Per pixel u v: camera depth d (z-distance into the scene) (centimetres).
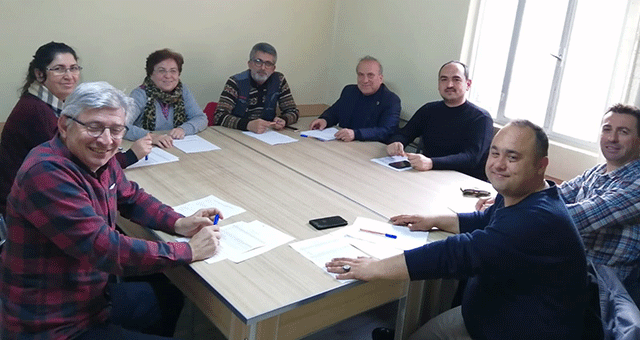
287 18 399
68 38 312
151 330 168
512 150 148
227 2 365
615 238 201
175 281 168
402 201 217
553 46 308
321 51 430
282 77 355
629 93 259
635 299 193
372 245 172
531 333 149
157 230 172
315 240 172
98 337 139
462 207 215
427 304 198
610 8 280
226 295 135
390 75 391
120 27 328
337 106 359
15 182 131
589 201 197
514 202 158
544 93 316
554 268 144
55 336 134
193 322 219
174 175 224
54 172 128
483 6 335
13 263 132
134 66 341
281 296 137
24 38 298
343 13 421
